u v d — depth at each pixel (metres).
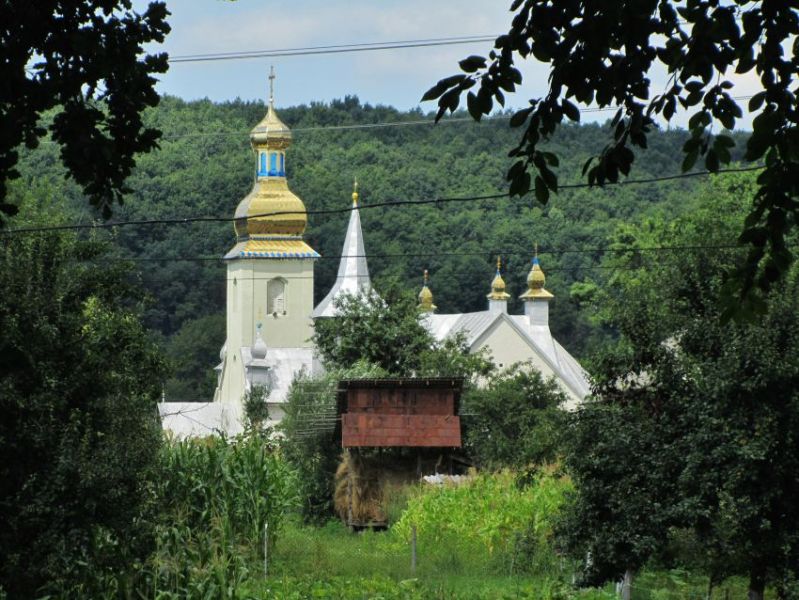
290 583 46.97
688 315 37.06
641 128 17.80
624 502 36.47
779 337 34.25
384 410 80.12
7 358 22.28
